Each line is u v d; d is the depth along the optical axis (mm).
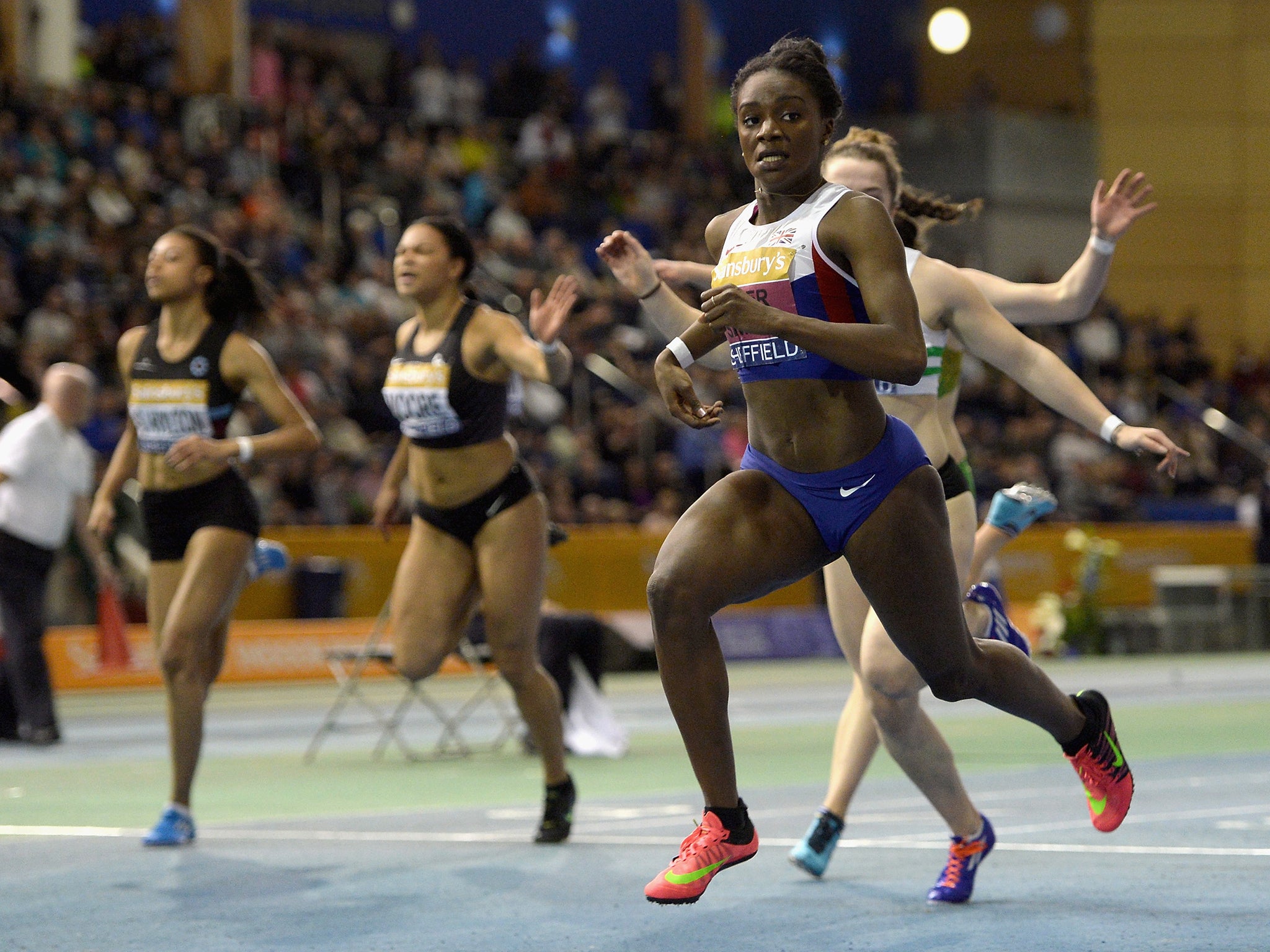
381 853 18688
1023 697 14141
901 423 12898
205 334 20375
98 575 34594
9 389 45281
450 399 19766
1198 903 14969
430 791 25766
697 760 12633
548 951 13320
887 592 12711
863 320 12508
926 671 13312
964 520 16156
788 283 12492
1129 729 34875
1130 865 17141
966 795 15461
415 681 20984
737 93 12734
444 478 19984
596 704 31234
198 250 20406
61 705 43406
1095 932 13734
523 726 33438
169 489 20234
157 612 20500
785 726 36562
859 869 17312
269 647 49469
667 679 12586
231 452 19422
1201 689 47250
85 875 17281
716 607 12562
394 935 13977
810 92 12500
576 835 20156
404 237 20375
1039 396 15789
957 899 15250
